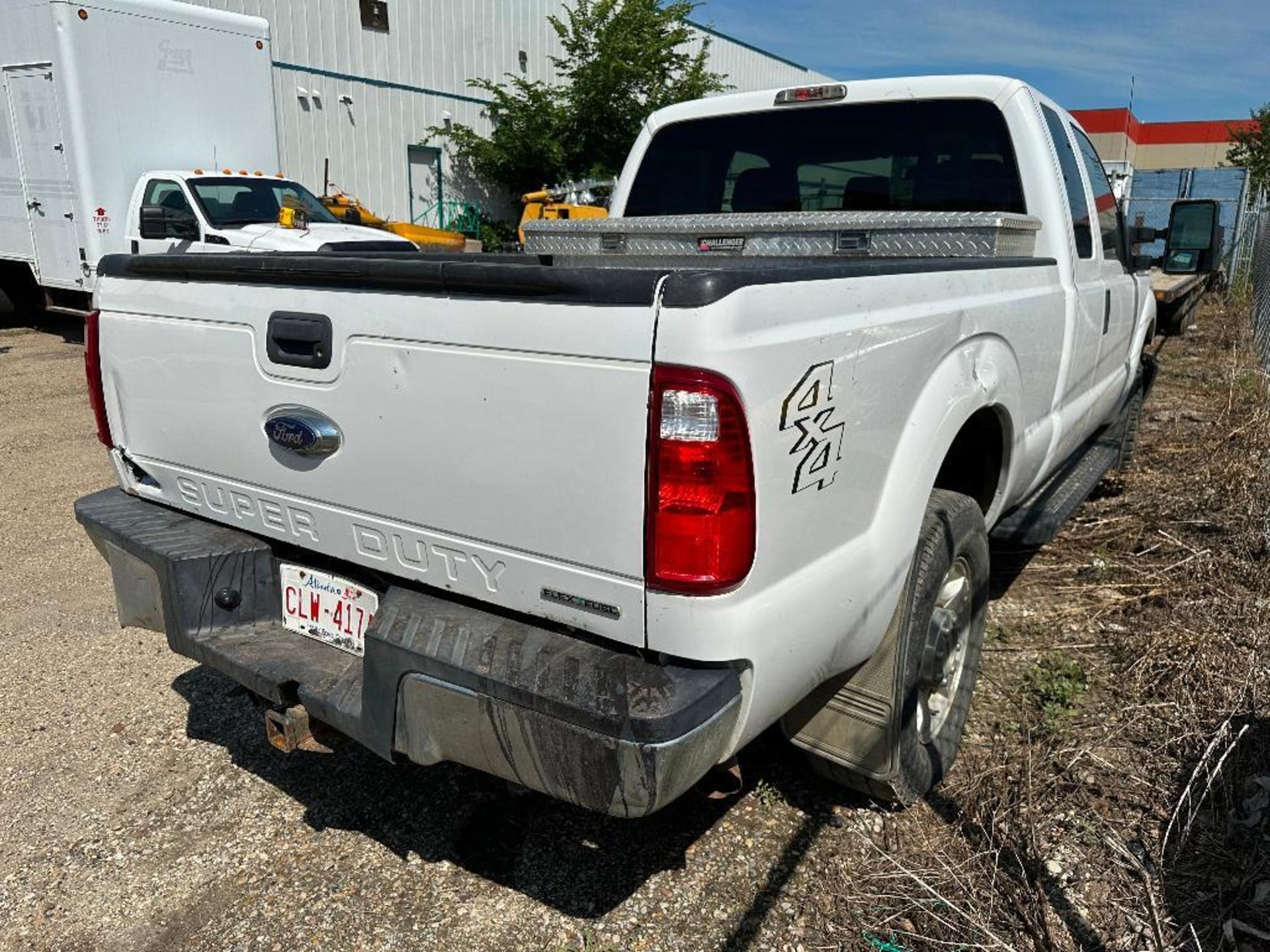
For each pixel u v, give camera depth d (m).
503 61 21.48
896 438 2.40
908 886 2.58
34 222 11.30
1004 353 2.98
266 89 11.81
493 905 2.58
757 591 1.96
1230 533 4.77
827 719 2.72
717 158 4.29
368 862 2.76
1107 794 2.92
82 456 7.04
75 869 2.74
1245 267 18.94
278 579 2.74
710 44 26.28
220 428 2.62
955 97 3.66
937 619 2.79
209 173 10.54
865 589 2.33
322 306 2.29
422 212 20.19
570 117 21.30
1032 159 3.55
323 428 2.36
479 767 2.12
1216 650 3.56
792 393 1.94
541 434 1.97
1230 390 8.10
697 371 1.78
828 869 2.67
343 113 18.03
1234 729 3.14
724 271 1.86
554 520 2.00
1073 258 3.71
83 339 12.58
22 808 3.01
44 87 10.38
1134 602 4.16
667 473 1.83
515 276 1.93
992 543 4.92
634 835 2.83
